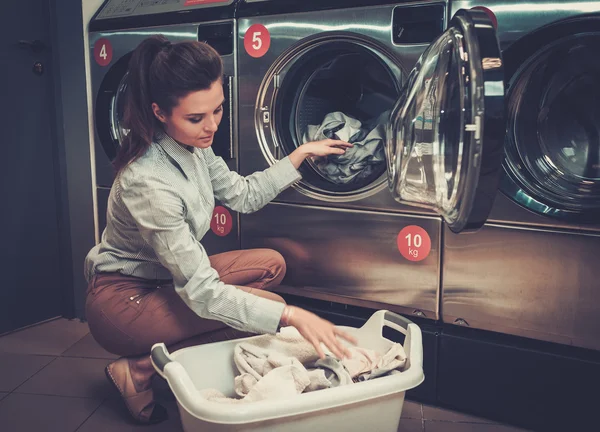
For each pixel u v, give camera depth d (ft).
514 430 5.15
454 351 5.36
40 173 7.48
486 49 3.30
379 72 6.09
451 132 3.91
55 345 6.98
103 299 4.94
